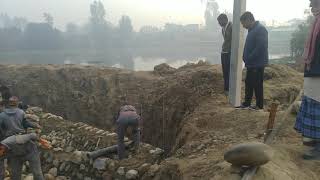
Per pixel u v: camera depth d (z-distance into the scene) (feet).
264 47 24.86
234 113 25.94
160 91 44.21
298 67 56.54
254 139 20.48
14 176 22.62
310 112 15.51
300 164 16.21
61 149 30.53
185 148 22.48
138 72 56.85
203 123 25.96
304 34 105.09
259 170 14.30
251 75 25.58
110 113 51.96
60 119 36.91
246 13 24.88
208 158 18.78
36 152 22.84
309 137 15.61
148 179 23.09
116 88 53.21
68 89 55.88
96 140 30.76
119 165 25.93
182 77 42.96
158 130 40.65
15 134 22.27
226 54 30.58
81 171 27.63
